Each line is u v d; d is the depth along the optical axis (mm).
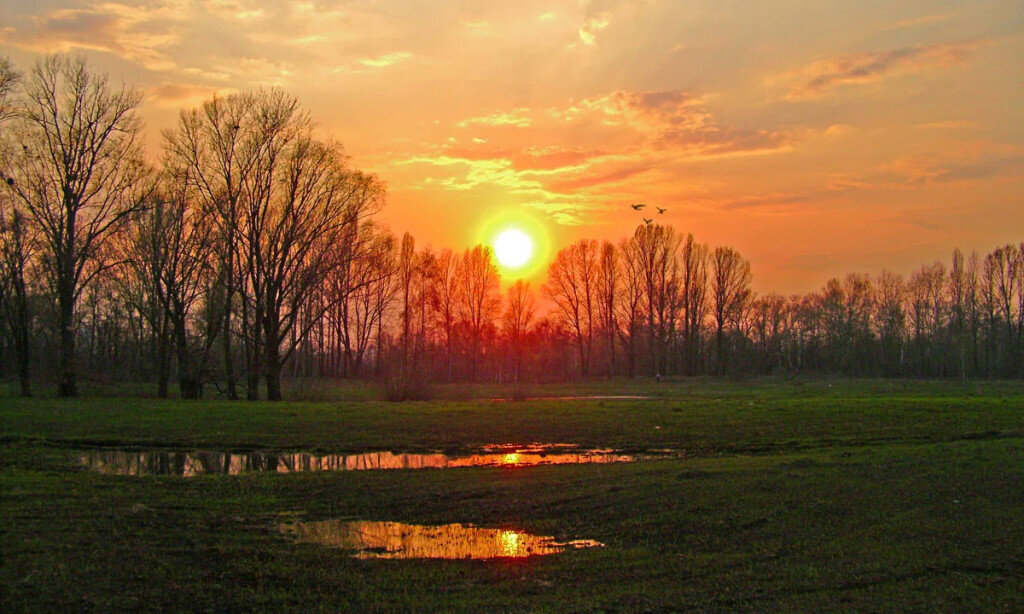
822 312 98000
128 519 12805
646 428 25453
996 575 9969
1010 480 15289
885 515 12953
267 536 12242
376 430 25234
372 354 94375
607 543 11875
